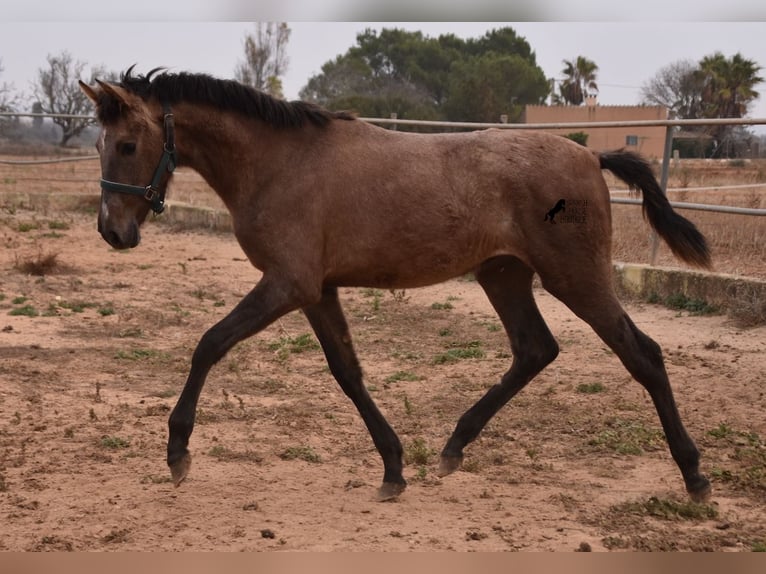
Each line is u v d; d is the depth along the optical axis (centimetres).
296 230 476
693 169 1900
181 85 494
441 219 485
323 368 800
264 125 489
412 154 493
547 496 496
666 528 446
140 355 828
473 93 3328
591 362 800
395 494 491
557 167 492
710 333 883
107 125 487
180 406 459
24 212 1944
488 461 559
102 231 491
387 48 4166
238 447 581
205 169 505
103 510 468
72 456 559
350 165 485
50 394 698
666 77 3500
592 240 491
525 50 4588
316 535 436
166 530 442
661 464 550
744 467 535
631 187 523
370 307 1063
